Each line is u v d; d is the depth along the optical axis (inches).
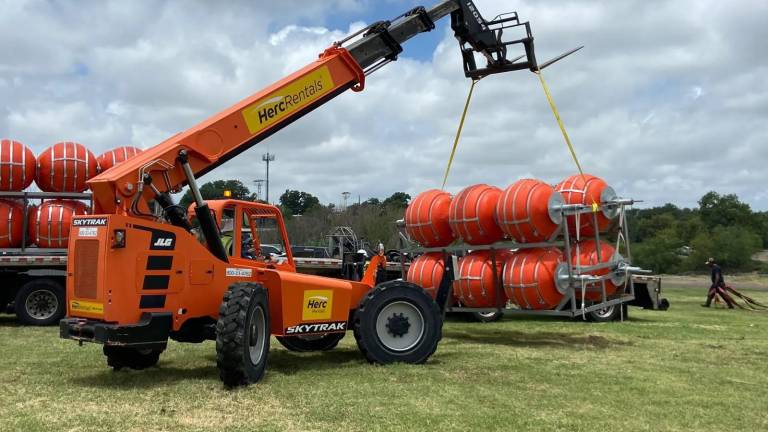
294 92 308.5
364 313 284.0
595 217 384.2
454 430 183.6
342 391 230.2
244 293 235.5
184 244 245.4
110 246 225.9
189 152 270.2
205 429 181.2
